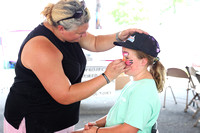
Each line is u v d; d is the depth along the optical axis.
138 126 0.97
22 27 3.71
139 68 1.09
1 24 3.65
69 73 1.16
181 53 4.74
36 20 3.76
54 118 1.19
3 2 3.62
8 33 3.39
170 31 4.75
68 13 0.94
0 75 3.07
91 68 2.87
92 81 1.06
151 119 1.06
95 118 2.89
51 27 1.07
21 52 1.04
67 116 1.25
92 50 1.51
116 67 1.05
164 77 1.19
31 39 1.02
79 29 1.00
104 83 1.07
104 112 3.09
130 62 1.08
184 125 2.69
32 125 1.16
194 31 4.64
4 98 3.46
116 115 1.13
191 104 3.46
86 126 1.17
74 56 1.18
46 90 1.11
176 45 4.76
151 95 1.01
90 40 1.47
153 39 1.12
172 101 3.56
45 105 1.14
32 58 0.98
